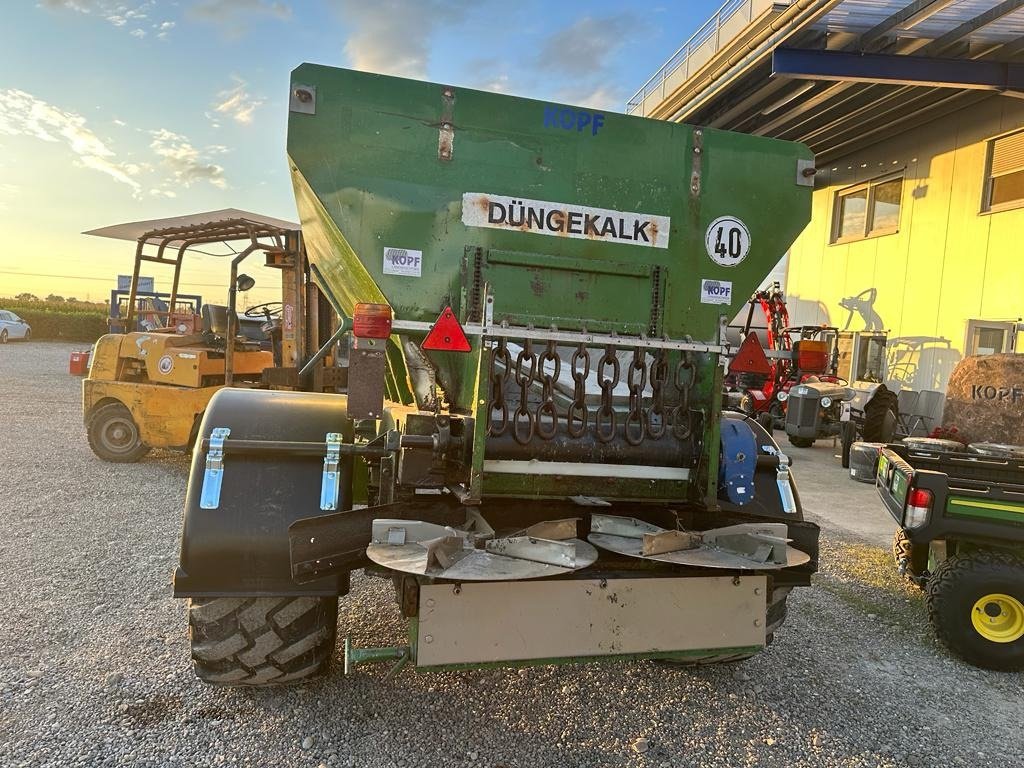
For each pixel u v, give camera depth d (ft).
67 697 9.07
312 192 8.28
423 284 8.53
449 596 7.32
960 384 17.67
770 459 10.03
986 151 36.58
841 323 47.65
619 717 9.26
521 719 9.06
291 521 8.11
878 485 15.33
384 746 8.30
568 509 9.03
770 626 9.78
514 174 8.69
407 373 10.09
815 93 36.09
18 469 23.58
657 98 44.47
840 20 29.68
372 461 9.44
